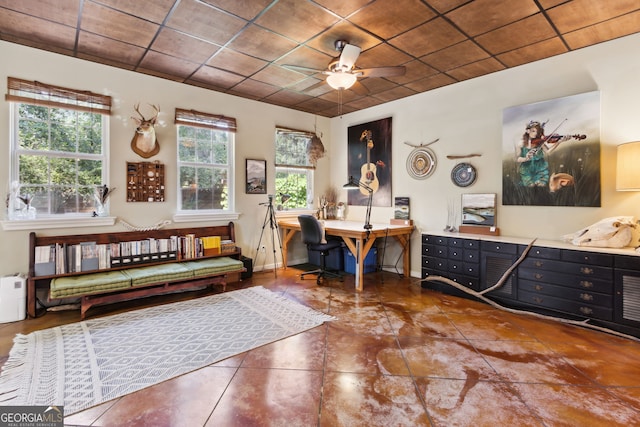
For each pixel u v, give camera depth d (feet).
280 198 18.16
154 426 5.64
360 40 10.38
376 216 17.83
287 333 9.43
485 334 9.39
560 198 11.38
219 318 10.52
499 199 13.07
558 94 11.43
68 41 10.44
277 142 17.87
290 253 18.67
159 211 13.71
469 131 13.92
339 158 19.92
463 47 10.86
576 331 9.58
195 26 9.56
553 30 9.71
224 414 5.97
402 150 16.55
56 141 11.53
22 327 9.73
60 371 7.30
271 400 6.37
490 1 8.26
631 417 5.87
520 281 11.22
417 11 8.73
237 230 16.16
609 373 7.34
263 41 10.49
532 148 12.00
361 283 13.75
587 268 9.73
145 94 13.21
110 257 11.88
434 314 10.97
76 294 10.22
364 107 18.11
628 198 10.11
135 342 8.79
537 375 7.25
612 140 10.36
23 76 10.71
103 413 5.96
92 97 11.96
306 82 14.17
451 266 13.26
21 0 8.25
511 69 12.59
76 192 11.96
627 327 9.02
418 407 6.15
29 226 10.86
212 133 15.40
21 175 10.94
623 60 10.11
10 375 7.11
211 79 13.83
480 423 5.72
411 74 13.26
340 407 6.16
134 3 8.41
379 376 7.22
